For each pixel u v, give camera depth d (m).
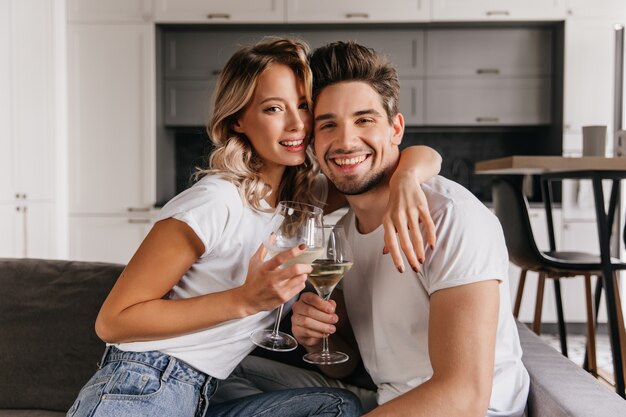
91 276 1.60
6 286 1.58
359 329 1.36
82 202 4.24
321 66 1.23
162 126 4.39
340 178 1.22
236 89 1.26
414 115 4.30
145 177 4.22
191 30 4.34
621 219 3.91
